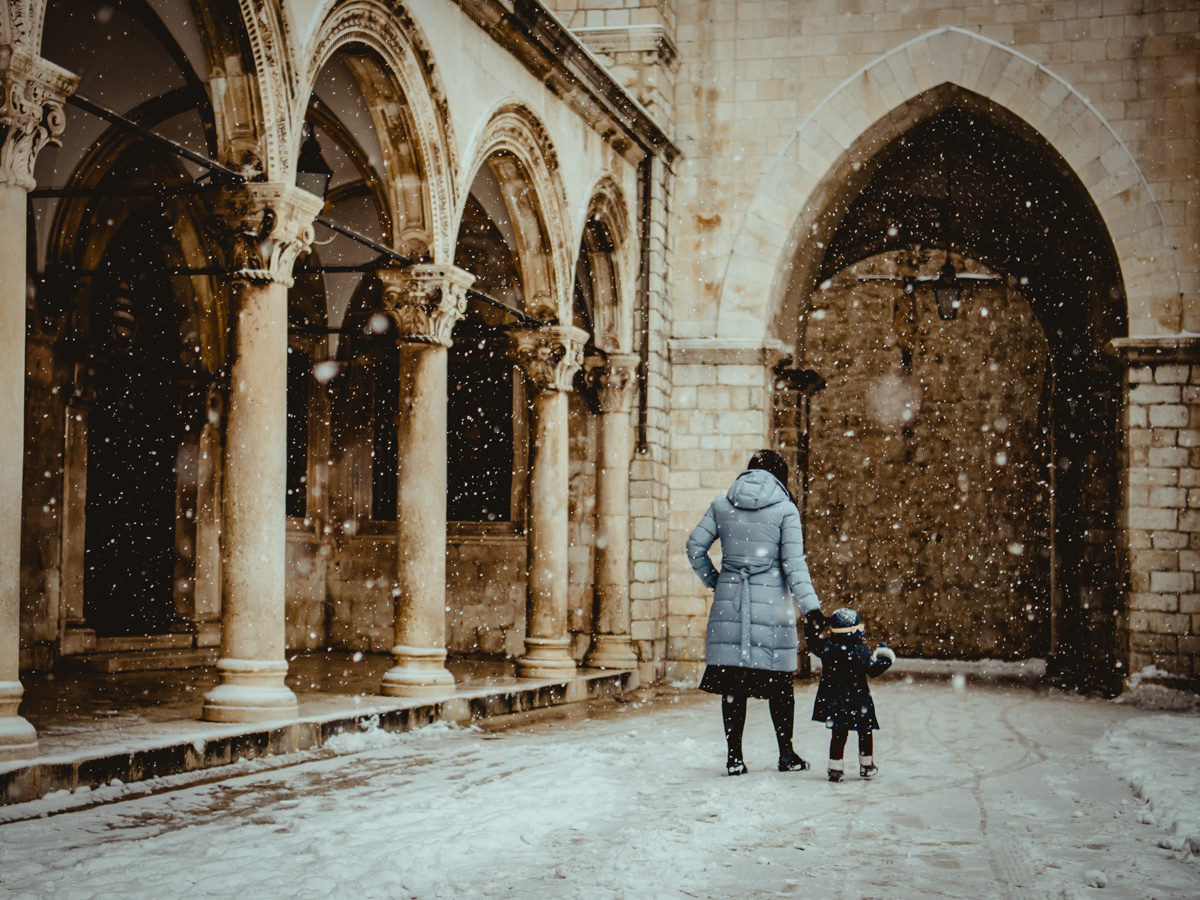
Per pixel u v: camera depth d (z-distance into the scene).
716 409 17.64
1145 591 16.09
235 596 8.70
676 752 8.80
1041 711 13.63
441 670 11.32
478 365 18.39
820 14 17.84
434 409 11.45
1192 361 16.25
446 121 11.32
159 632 15.59
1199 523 16.03
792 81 17.88
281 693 8.69
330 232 17.56
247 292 8.85
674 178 18.06
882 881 4.84
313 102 12.02
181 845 5.25
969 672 21.30
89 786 6.51
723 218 17.95
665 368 17.55
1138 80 16.92
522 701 12.42
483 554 18.09
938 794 7.09
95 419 14.68
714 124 18.05
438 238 11.41
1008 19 17.31
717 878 4.84
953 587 25.06
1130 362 16.39
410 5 10.65
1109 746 9.66
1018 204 19.48
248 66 8.73
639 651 16.64
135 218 15.12
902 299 25.58
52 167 13.29
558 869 4.87
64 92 6.74
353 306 18.67
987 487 25.09
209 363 16.22
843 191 18.50
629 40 17.19
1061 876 4.95
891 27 17.66
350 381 18.73
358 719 9.24
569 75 13.86
